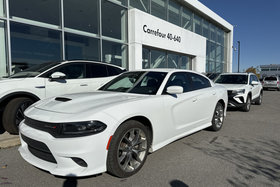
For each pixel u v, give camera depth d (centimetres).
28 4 686
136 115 263
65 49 800
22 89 406
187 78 402
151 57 1219
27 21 679
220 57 2252
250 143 393
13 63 647
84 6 862
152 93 322
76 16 838
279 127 521
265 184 244
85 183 243
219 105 477
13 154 330
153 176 261
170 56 1397
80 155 215
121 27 1045
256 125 542
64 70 499
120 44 1037
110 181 248
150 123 287
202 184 243
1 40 622
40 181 247
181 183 245
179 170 279
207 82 466
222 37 2266
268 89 2319
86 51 878
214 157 324
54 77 439
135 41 1044
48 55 746
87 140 217
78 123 220
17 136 398
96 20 914
